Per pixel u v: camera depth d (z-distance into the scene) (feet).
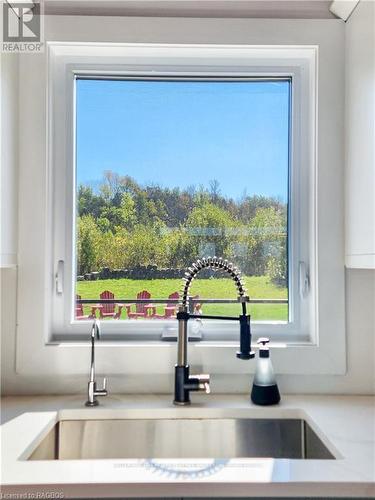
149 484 2.46
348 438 3.12
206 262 4.04
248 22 4.38
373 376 4.34
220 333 4.54
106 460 2.75
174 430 3.80
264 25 4.39
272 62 4.62
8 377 4.22
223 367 4.27
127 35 4.34
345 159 4.34
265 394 3.90
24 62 4.28
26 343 4.22
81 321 4.55
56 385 4.23
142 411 3.80
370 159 3.74
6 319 4.25
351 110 4.19
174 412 3.81
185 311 3.98
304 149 4.62
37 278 4.25
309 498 2.47
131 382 4.27
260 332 4.55
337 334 4.33
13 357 4.22
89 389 3.91
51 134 4.47
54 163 4.54
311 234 4.52
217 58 4.60
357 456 2.80
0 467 2.64
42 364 4.21
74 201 4.59
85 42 4.34
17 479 2.49
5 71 3.92
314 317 4.42
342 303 4.34
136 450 3.77
